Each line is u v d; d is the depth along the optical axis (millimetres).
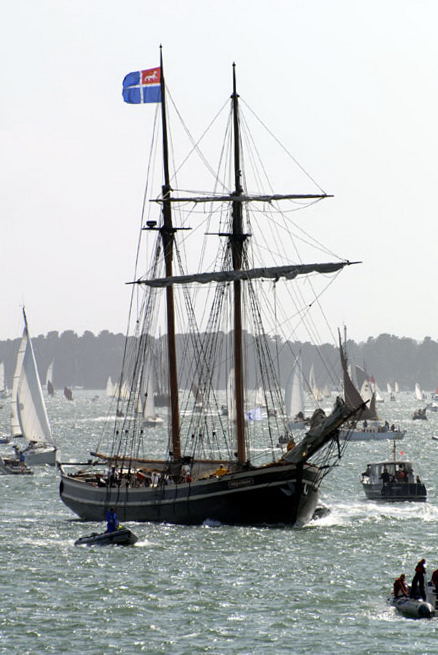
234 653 192250
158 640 199625
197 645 196625
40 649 194750
